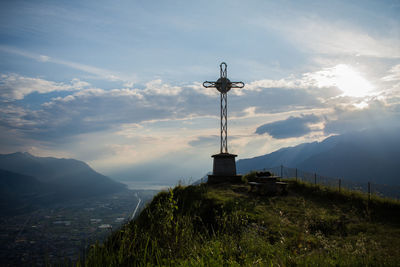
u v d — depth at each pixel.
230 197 14.59
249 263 4.85
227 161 21.38
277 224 9.41
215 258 4.91
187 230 5.80
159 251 4.98
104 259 4.64
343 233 9.39
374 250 7.22
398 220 11.05
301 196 15.62
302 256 5.58
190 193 15.28
